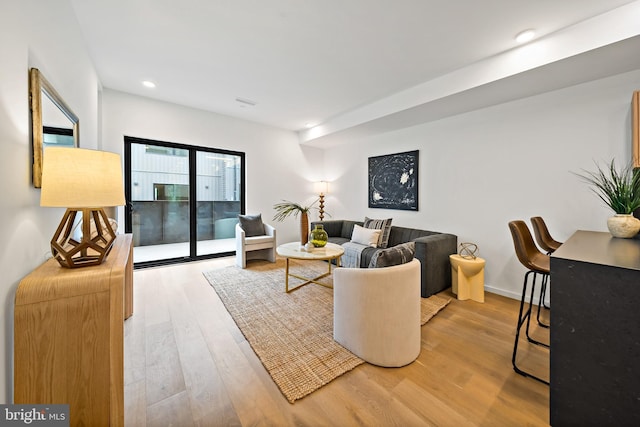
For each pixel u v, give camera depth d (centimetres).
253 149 480
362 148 488
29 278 106
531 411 135
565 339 112
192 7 185
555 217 259
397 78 288
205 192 438
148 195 386
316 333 209
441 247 307
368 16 190
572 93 248
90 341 109
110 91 340
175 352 184
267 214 504
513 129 288
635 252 125
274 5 181
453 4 175
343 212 534
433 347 193
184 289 306
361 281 175
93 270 116
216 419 129
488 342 199
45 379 103
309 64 261
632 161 202
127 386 150
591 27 185
